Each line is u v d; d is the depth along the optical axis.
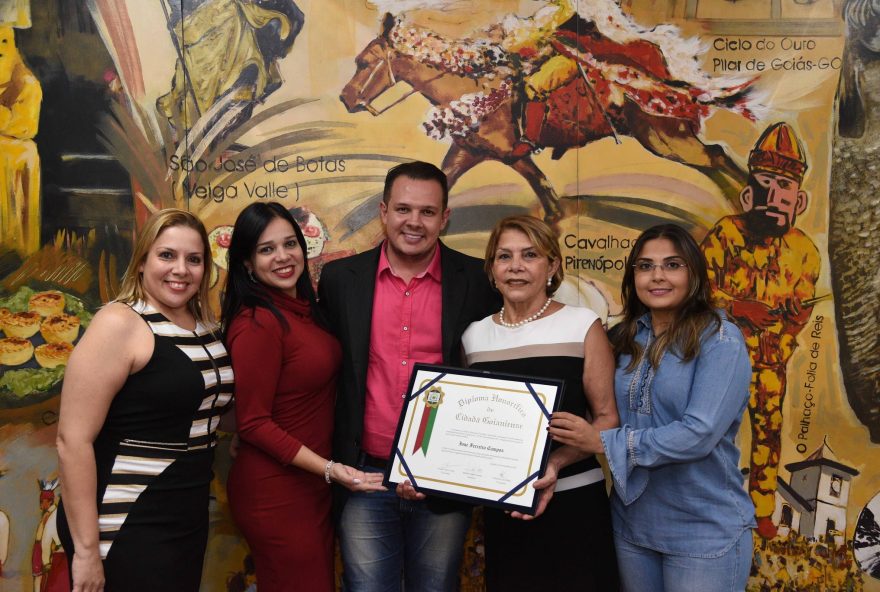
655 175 2.84
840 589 2.81
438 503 2.20
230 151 2.81
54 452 2.75
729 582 1.92
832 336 2.83
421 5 2.81
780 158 2.83
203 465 2.02
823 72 2.83
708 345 1.94
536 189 2.84
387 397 2.27
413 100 2.83
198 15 2.77
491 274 2.21
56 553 2.73
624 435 1.98
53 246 2.76
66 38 2.74
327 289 2.39
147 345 1.87
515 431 2.02
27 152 2.75
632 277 2.19
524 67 2.83
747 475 2.84
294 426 2.19
